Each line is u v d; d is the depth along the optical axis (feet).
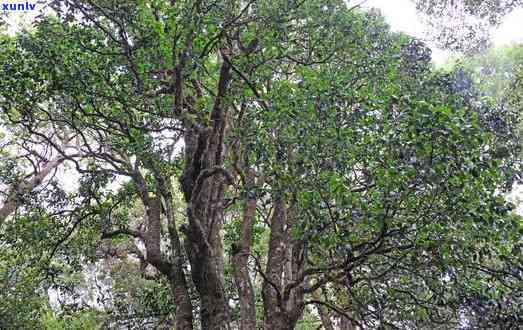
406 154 21.21
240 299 32.37
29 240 43.96
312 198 23.38
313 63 35.06
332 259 25.79
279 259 34.09
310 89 25.79
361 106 25.18
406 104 22.75
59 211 44.73
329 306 29.25
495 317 23.73
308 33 35.09
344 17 34.55
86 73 29.86
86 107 33.06
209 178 34.01
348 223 22.53
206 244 31.09
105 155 37.76
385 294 26.89
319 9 33.35
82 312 52.80
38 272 46.75
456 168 20.68
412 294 27.09
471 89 37.88
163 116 34.14
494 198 21.48
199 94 34.22
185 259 44.37
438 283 24.57
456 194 21.35
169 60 30.91
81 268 46.85
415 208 22.34
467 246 22.02
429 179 20.99
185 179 32.53
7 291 49.19
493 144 29.96
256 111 28.91
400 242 23.77
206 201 33.37
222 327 29.73
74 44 29.96
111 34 31.42
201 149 31.07
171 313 46.44
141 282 67.62
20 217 45.80
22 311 49.83
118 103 34.88
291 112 25.09
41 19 30.09
